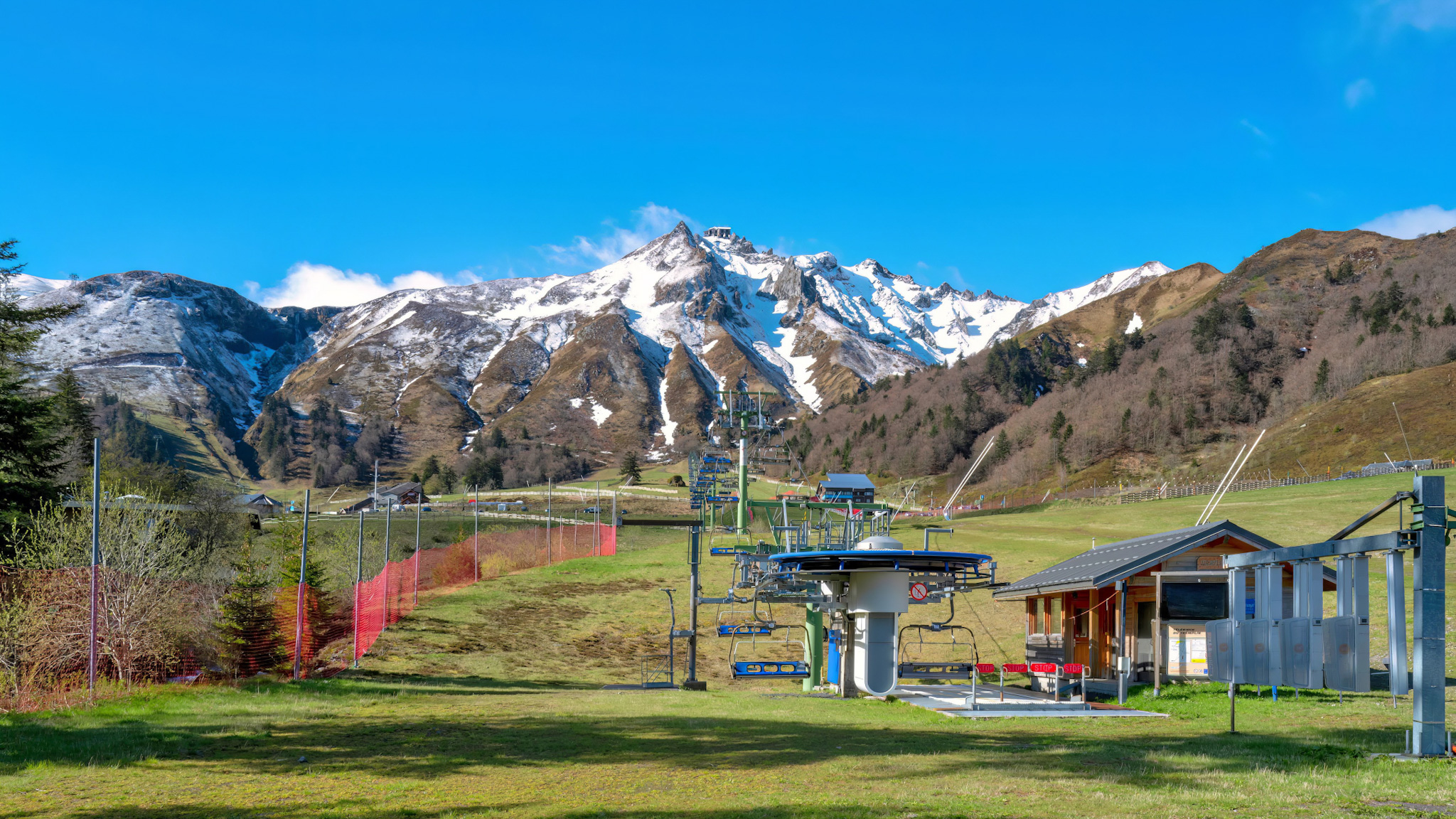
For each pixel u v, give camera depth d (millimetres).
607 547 63812
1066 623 29047
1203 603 24938
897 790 10539
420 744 14727
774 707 20828
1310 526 60031
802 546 29328
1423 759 11766
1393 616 12523
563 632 37469
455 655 31438
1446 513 12141
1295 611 13766
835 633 26391
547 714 18719
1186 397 185625
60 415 39625
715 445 30594
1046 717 19453
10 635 22406
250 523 60188
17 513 34906
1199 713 19562
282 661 26203
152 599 24266
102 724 16203
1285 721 17688
